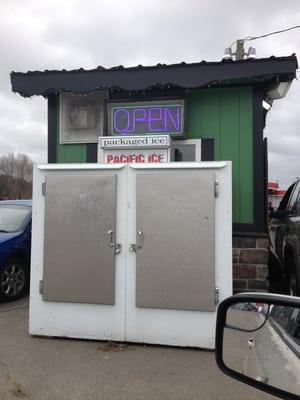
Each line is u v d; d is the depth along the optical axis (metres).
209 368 4.64
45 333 5.54
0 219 8.36
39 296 5.55
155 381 4.34
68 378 4.42
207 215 5.17
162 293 5.22
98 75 6.85
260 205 6.71
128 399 4.00
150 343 5.27
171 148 6.44
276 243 8.07
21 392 4.14
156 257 5.24
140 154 6.32
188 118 7.02
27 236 8.09
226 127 6.93
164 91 7.03
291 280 6.84
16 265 7.76
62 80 6.93
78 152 7.33
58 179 5.49
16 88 7.04
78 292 5.42
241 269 6.61
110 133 7.19
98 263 5.38
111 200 5.37
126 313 5.33
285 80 6.59
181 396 4.05
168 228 5.23
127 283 5.33
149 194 5.28
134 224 5.34
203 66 6.58
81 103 7.29
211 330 5.13
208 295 5.13
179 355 5.01
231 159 6.88
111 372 4.55
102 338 5.39
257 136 6.81
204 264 5.15
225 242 5.17
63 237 5.47
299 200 6.65
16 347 5.24
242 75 6.46
